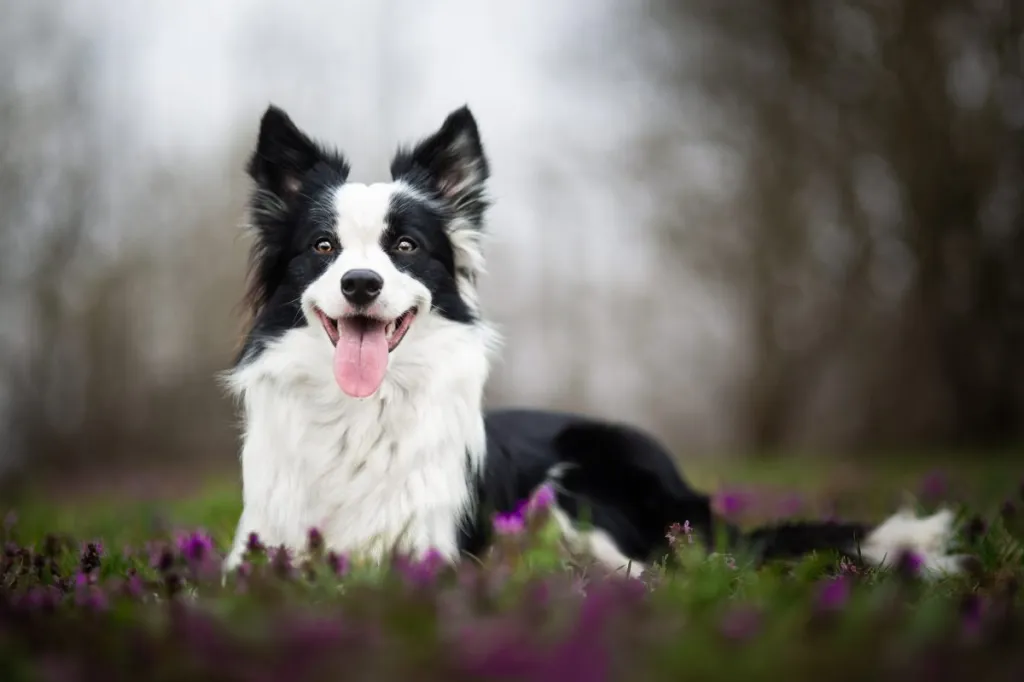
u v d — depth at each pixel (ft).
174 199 65.92
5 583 13.47
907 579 11.80
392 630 8.87
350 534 15.02
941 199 55.16
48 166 59.11
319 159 17.48
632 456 19.22
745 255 59.16
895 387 58.29
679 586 11.20
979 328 56.34
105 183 61.62
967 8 54.03
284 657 7.95
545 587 9.91
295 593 10.80
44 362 60.44
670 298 72.28
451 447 15.60
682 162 61.16
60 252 60.08
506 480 17.12
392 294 15.26
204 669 8.02
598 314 74.18
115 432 64.39
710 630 8.71
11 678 8.60
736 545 17.13
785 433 60.49
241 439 16.66
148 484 44.32
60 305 60.64
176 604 9.77
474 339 16.46
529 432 19.49
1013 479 29.40
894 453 56.29
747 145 59.21
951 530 16.30
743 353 65.51
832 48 57.62
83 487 45.91
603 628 8.34
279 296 16.34
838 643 8.60
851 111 57.00
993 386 56.95
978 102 54.90
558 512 17.70
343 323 15.26
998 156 54.13
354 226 16.12
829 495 27.12
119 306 63.98
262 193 17.15
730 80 59.77
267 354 15.85
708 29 60.34
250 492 15.62
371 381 14.82
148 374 65.82
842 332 58.23
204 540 15.34
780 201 57.88
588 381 75.51
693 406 76.89
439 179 17.76
